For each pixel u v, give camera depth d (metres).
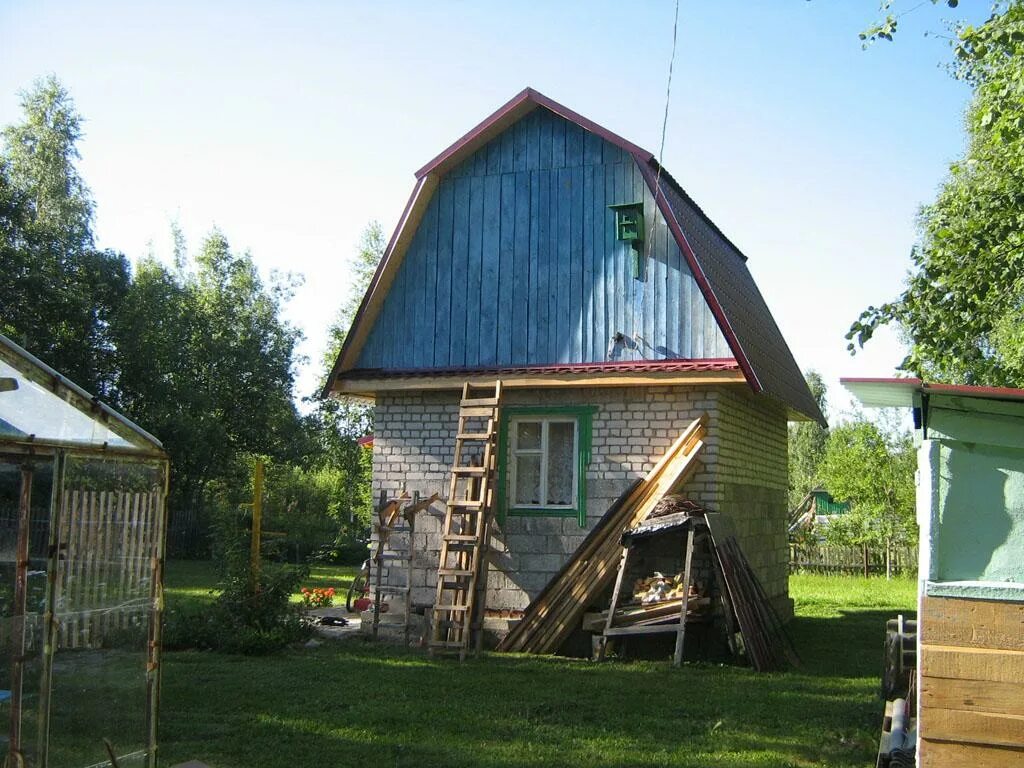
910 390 5.11
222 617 13.30
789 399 16.73
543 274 14.89
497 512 14.57
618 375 13.98
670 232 14.29
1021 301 14.05
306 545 31.47
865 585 27.09
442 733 8.53
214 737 8.27
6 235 30.42
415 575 14.91
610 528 13.88
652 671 12.05
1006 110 10.88
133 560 7.14
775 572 18.17
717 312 13.71
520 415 14.77
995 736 4.79
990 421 4.98
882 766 6.41
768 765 7.66
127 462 7.13
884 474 30.59
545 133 15.20
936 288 11.15
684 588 12.56
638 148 14.40
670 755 7.91
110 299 33.72
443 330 15.30
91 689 6.71
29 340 29.88
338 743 8.12
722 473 14.04
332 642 14.23
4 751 6.27
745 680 11.51
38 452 6.62
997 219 10.98
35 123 36.12
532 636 13.69
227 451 37.41
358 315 15.50
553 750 8.00
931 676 4.91
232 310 41.91
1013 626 4.82
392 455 15.38
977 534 4.96
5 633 6.43
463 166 15.61
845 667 12.98
